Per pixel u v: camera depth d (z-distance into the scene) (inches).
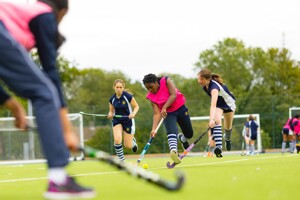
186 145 687.1
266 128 2085.4
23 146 1389.0
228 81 4131.4
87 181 372.2
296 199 229.1
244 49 4212.6
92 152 252.7
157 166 674.8
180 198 242.2
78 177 436.5
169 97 582.2
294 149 1446.9
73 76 3627.0
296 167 477.7
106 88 4173.2
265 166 520.4
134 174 246.8
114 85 735.1
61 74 3026.6
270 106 2103.8
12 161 1369.3
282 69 4355.3
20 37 254.5
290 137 1449.3
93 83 4205.2
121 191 281.1
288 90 4264.3
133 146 773.9
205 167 553.3
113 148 1937.7
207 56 4261.8
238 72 4158.5
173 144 581.6
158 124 610.2
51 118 240.8
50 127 240.1
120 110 742.5
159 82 593.3
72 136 260.7
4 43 239.1
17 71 241.3
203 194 254.2
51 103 242.5
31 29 258.1
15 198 273.3
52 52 263.1
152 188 292.5
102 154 251.4
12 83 242.5
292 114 1897.1
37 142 1395.2
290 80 4352.9
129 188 297.0
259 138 1673.2
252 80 4197.8
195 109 2167.8
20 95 246.5
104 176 436.1
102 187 307.7
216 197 240.7
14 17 255.3
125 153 1926.7
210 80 614.5
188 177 373.7
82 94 3996.1
